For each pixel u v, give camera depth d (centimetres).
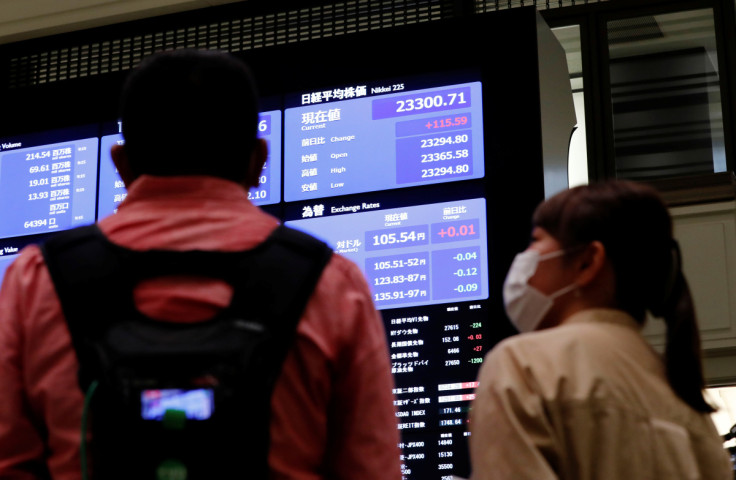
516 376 144
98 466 117
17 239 412
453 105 384
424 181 378
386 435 130
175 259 125
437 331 360
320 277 129
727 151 530
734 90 537
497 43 387
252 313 123
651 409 143
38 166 419
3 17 537
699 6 545
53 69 535
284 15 513
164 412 116
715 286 440
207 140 136
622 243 159
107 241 128
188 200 133
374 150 386
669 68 567
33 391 124
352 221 380
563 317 163
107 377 117
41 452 126
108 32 533
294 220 386
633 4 554
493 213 368
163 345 118
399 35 396
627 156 563
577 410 140
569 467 139
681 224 452
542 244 166
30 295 127
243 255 127
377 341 132
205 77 137
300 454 123
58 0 532
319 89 398
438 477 345
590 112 551
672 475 138
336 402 129
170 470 115
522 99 378
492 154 375
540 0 564
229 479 116
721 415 466
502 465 137
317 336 125
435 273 367
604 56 554
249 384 118
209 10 523
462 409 349
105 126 416
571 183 565
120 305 123
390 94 391
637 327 158
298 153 393
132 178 145
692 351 152
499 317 356
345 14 504
